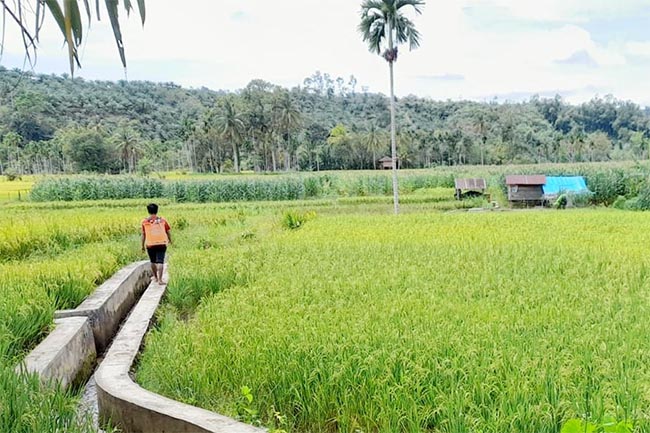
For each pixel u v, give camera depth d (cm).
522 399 411
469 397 421
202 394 527
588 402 406
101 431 527
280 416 461
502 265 1018
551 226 1900
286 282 884
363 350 514
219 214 2922
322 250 1303
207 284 989
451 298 747
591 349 505
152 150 8594
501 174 4847
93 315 844
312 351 521
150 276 1440
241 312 702
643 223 1966
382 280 884
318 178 5066
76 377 709
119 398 511
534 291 772
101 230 1930
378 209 3734
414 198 4294
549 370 443
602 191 4094
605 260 1075
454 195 4362
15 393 437
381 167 9675
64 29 210
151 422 479
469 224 2031
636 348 503
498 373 446
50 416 427
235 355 553
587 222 2030
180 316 934
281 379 502
